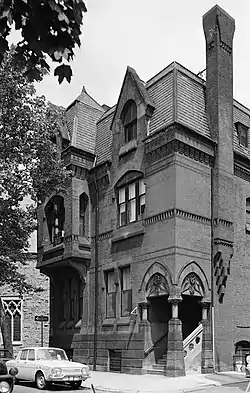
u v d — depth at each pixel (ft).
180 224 74.84
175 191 75.20
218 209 79.71
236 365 77.66
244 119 95.09
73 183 91.86
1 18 14.79
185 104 81.15
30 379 65.98
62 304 99.55
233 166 84.48
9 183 69.15
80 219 93.30
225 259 79.15
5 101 67.87
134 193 84.64
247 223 86.94
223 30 86.43
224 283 79.10
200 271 76.38
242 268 83.71
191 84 84.28
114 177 88.79
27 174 71.31
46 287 123.03
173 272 73.05
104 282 87.81
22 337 118.83
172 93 80.84
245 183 87.71
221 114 83.56
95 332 87.25
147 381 67.31
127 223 84.79
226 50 86.58
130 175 85.10
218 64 84.69
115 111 90.48
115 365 82.02
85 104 100.58
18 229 71.82
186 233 75.46
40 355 68.90
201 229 77.92
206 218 79.10
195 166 78.89
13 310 119.55
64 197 93.20
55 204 99.09
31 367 66.13
